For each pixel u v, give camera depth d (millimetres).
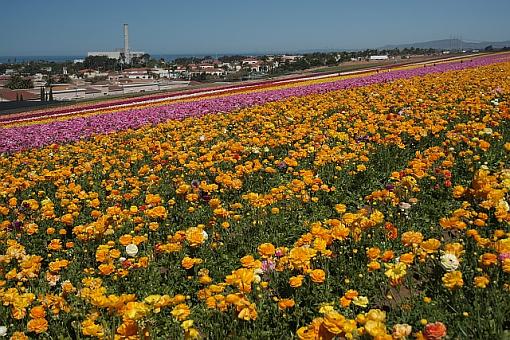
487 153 7617
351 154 7625
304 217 6117
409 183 5867
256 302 3906
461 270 4121
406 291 4281
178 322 3768
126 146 11938
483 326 3332
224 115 15531
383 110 12047
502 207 4512
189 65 148250
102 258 4473
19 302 3729
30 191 8336
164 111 17453
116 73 123250
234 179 7051
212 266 4941
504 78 17125
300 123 12133
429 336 2711
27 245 5887
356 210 6418
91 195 6961
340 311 3887
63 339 3684
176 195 7102
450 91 14500
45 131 14984
